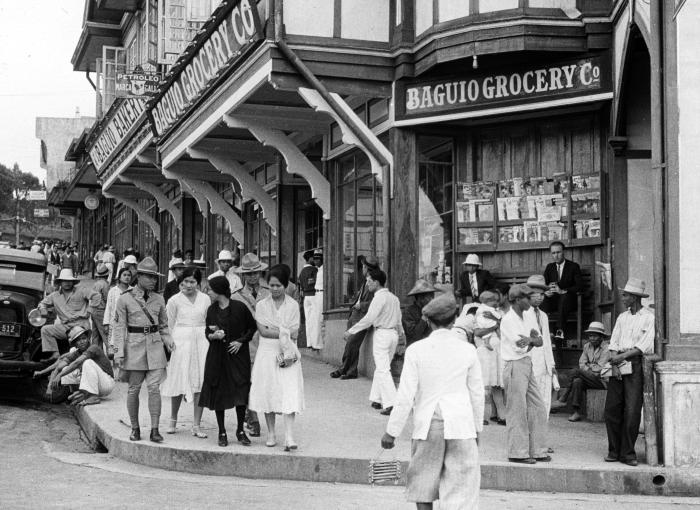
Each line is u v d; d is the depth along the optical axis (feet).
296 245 66.85
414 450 21.54
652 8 34.19
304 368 54.70
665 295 33.19
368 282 42.01
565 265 44.93
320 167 64.13
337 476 32.24
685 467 31.68
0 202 319.68
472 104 47.06
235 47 50.60
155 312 35.63
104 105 106.32
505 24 44.27
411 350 21.77
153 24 91.91
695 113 33.47
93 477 31.73
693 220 33.14
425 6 47.50
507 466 31.73
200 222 93.76
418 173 49.03
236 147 65.16
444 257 49.32
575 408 42.32
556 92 45.06
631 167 43.50
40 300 54.03
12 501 27.35
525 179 48.03
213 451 33.30
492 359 41.34
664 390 32.24
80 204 166.81
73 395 46.03
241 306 34.88
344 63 48.52
